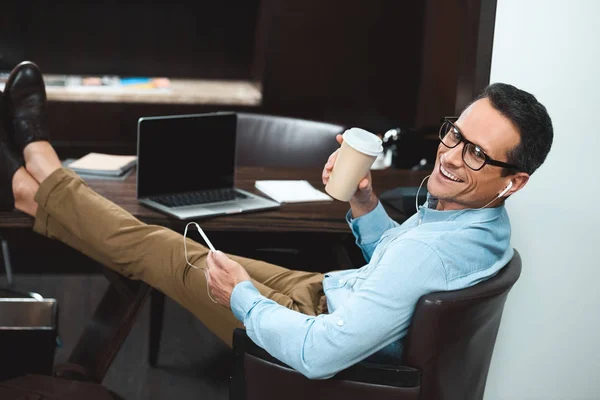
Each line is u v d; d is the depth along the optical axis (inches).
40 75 100.9
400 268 65.4
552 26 89.3
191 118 103.7
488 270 68.7
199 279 85.8
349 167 76.2
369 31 175.9
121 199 101.0
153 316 119.6
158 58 191.5
